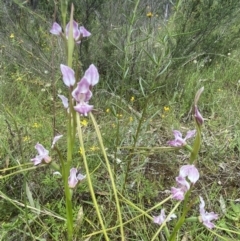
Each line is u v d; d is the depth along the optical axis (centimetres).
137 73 60
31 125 48
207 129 54
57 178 39
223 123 57
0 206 36
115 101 54
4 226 32
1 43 73
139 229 36
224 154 48
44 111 54
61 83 61
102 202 39
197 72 69
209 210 39
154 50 62
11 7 73
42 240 32
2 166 40
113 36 66
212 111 58
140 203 38
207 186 43
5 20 75
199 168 46
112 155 41
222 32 77
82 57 65
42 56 64
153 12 67
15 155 40
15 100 58
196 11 71
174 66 66
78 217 29
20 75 62
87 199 39
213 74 69
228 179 45
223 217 38
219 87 69
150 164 45
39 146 23
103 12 67
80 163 42
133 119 51
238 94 68
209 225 23
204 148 49
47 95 59
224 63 80
